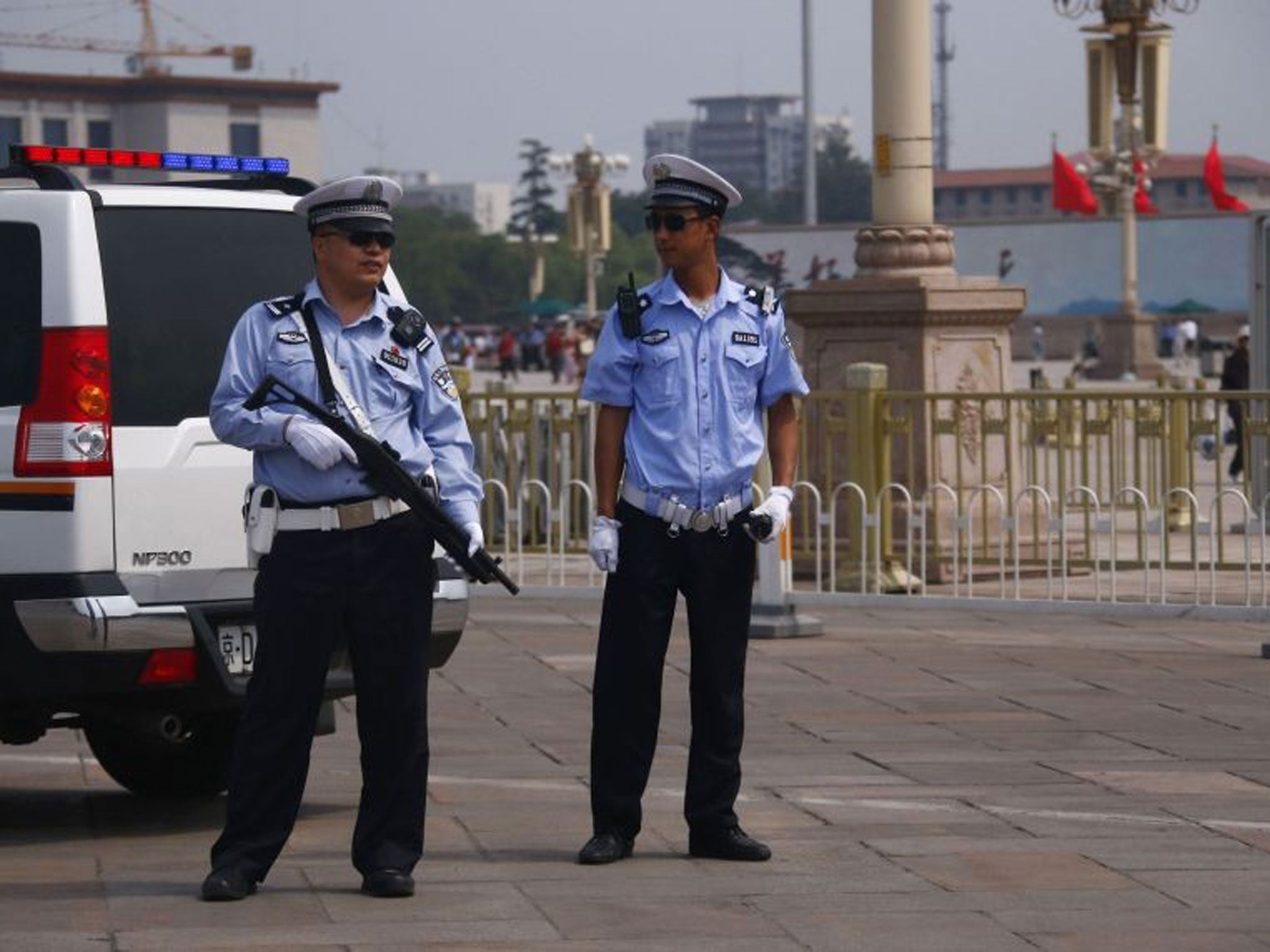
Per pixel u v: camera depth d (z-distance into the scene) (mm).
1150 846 12391
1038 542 24922
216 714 13789
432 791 14062
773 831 12820
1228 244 109562
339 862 12133
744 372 11930
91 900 11148
